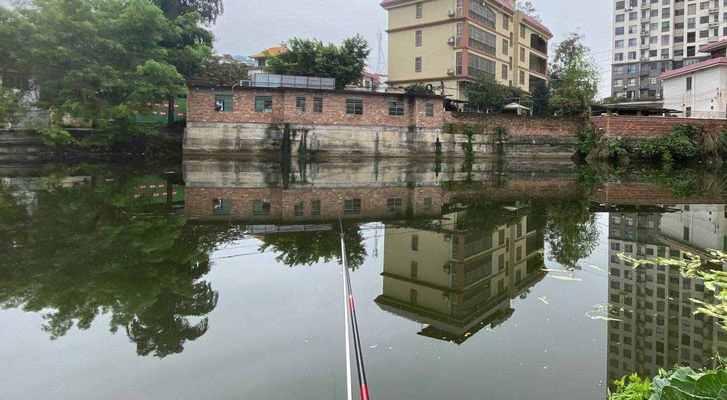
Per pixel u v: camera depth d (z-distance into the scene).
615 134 36.25
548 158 38.88
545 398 3.40
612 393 3.42
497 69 48.84
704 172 27.72
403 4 46.47
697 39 74.81
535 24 54.78
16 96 28.31
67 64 28.50
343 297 5.68
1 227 9.48
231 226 9.96
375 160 33.94
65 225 9.77
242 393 3.50
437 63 45.09
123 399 3.46
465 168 29.53
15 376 3.77
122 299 5.49
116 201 13.28
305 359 4.04
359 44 40.38
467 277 6.59
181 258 7.31
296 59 39.31
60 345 4.32
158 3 39.75
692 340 4.45
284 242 8.56
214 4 42.81
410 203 13.66
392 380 3.68
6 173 21.62
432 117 36.38
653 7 78.19
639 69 79.31
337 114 34.03
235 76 40.72
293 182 19.25
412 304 5.47
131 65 29.94
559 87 47.12
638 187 18.53
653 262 7.23
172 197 14.24
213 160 30.41
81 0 28.47
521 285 6.20
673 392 2.39
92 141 29.56
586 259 7.48
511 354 4.15
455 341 4.44
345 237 9.10
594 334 4.61
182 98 37.56
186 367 3.92
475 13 44.84
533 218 11.14
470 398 3.40
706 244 8.43
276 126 32.72
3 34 27.00
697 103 44.62
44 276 6.30
